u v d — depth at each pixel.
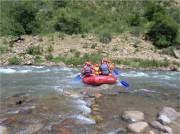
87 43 27.52
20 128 8.80
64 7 36.81
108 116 10.00
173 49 26.72
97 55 24.50
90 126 9.05
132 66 22.72
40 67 21.53
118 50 26.19
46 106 10.99
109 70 16.38
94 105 11.24
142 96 13.09
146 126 8.86
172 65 23.06
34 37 29.12
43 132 8.52
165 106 11.47
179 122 9.65
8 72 19.02
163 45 27.73
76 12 35.06
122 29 30.97
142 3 39.28
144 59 24.08
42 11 34.84
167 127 8.88
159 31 28.39
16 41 27.94
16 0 36.47
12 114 10.02
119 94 13.34
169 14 35.19
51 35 29.53
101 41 27.97
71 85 15.20
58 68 21.25
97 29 31.09
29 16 30.70
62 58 23.80
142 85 15.76
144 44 28.06
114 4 38.72
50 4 37.28
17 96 12.48
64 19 30.89
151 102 12.03
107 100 12.14
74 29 30.16
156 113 10.45
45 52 25.08
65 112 10.35
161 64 23.00
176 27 28.36
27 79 16.70
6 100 11.81
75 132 8.58
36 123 9.21
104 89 14.34
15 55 24.28
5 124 9.11
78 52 24.95
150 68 22.59
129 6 38.25
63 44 27.27
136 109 10.91
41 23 31.66
